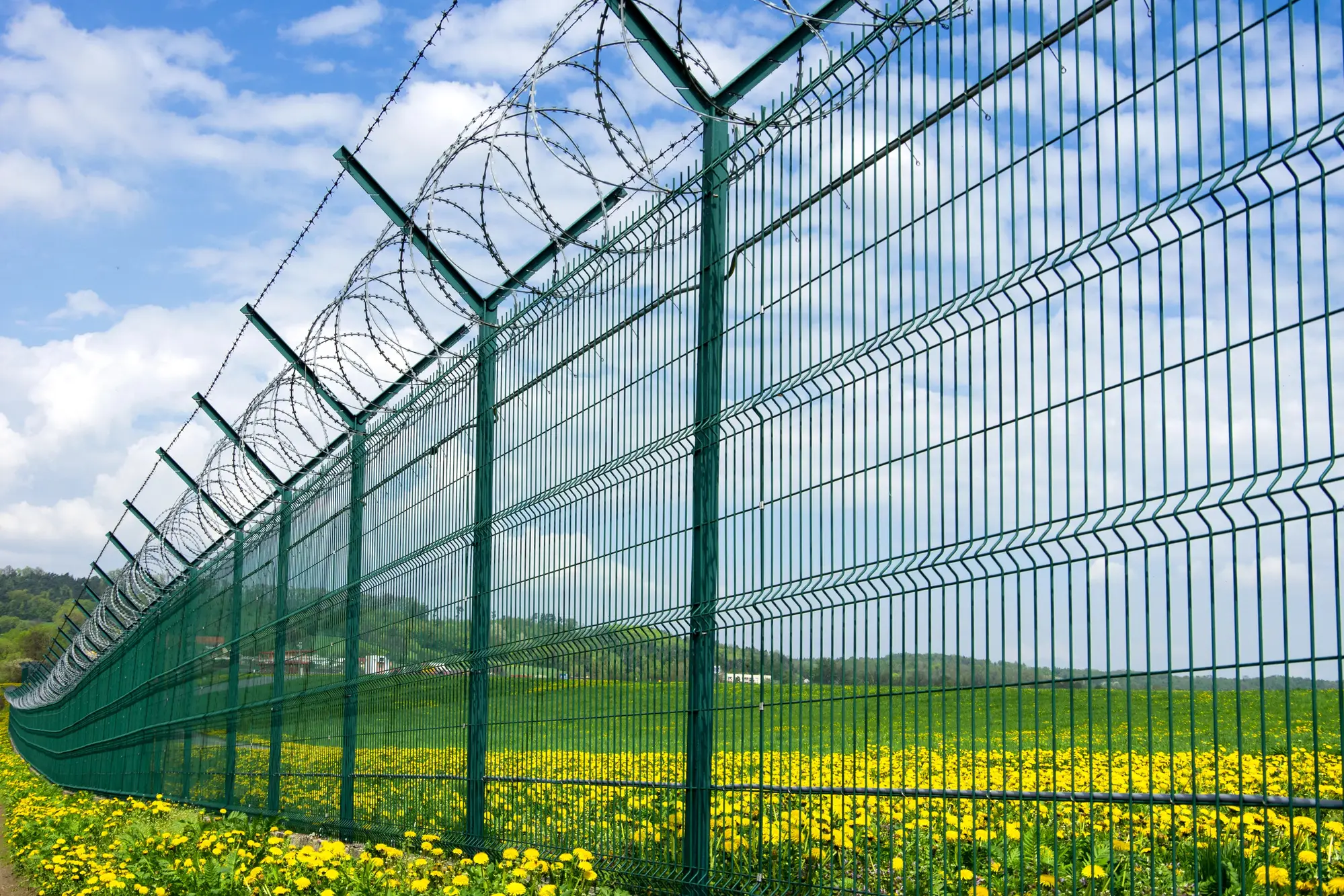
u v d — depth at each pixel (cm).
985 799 423
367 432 1065
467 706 823
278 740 1230
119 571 1961
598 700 674
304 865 791
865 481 491
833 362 518
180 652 1673
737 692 560
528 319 793
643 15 633
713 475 594
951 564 443
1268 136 355
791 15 538
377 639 992
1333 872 449
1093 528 392
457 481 877
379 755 973
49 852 1112
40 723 3631
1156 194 387
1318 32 345
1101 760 553
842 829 488
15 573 16700
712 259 614
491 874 684
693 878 581
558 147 652
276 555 1309
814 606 511
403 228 798
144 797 1781
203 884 807
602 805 662
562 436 739
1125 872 485
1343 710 321
